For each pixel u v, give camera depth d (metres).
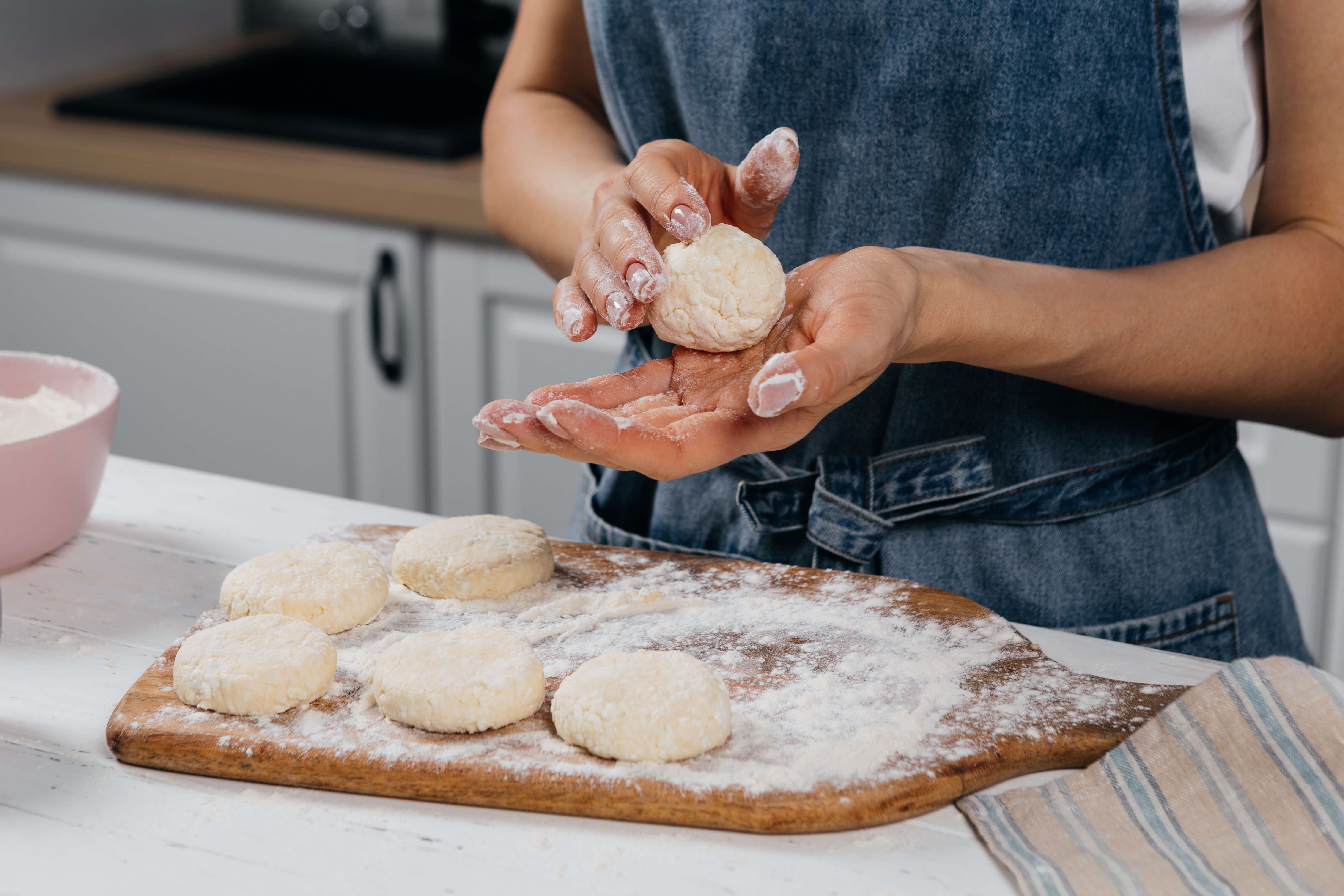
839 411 0.96
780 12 0.90
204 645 0.72
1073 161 0.89
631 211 0.73
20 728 0.70
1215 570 0.96
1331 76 0.83
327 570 0.82
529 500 1.92
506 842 0.61
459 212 1.70
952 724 0.68
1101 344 0.79
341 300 1.85
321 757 0.65
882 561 0.92
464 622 0.81
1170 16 0.84
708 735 0.66
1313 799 0.62
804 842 0.62
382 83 2.36
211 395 1.99
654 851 0.61
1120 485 0.93
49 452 0.84
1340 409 0.91
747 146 0.96
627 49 1.00
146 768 0.67
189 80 2.19
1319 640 1.75
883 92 0.90
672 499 0.99
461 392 1.86
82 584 0.86
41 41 2.15
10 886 0.58
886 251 0.73
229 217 1.85
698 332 0.74
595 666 0.71
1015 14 0.85
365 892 0.58
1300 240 0.85
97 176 1.87
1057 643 0.80
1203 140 0.91
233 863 0.60
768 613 0.81
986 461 0.92
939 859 0.61
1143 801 0.63
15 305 2.03
